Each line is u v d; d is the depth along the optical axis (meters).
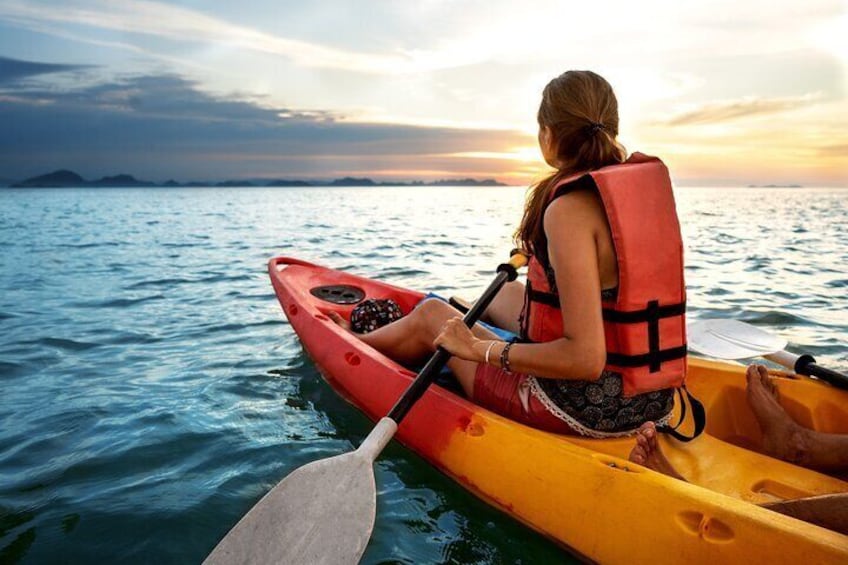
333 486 2.02
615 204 1.80
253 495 2.51
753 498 2.09
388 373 2.87
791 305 5.73
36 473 2.71
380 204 38.88
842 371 3.87
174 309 5.91
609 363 2.00
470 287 6.87
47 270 8.57
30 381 3.90
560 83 1.93
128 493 2.53
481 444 2.33
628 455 2.10
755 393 2.43
